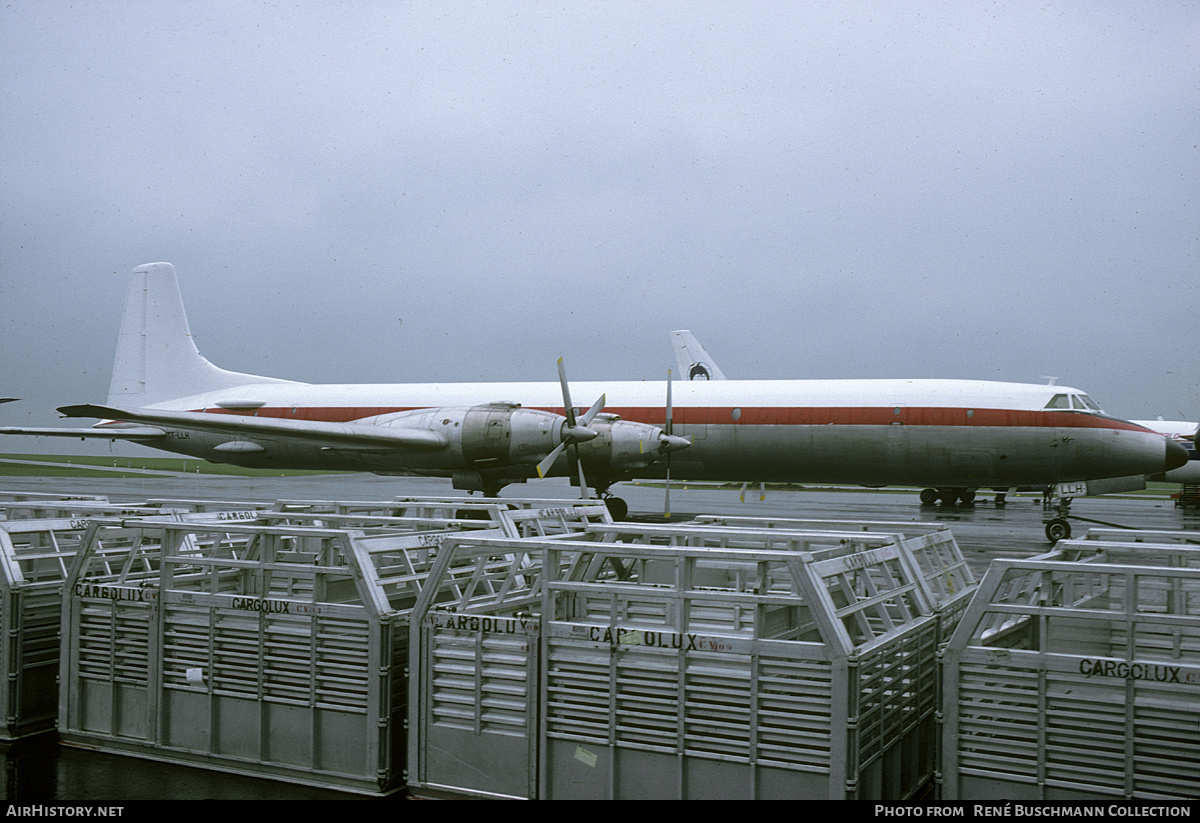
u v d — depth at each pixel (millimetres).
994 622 6160
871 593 5641
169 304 31797
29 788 5660
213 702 6043
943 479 22250
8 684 6594
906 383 22734
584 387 25891
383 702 5570
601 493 23484
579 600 6902
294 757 5820
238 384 31000
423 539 6637
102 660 6438
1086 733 4594
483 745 5434
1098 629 6781
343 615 5707
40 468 76375
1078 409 21078
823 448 22766
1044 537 21859
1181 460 20828
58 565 8000
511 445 21016
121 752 6324
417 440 21422
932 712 6195
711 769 4926
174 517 8305
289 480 59594
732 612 6473
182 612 6195
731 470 24000
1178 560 7094
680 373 37875
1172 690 4402
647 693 5066
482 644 5453
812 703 4730
